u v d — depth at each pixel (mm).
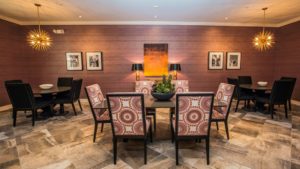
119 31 5426
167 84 2734
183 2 3740
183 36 5508
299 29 4977
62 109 4273
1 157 2283
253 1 3660
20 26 5270
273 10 4277
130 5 3922
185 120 2029
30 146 2588
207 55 5625
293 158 2191
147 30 5441
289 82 3672
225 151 2393
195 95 1927
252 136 2869
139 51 5504
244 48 5691
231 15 4727
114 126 2096
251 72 5809
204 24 5492
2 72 4738
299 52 5004
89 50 5473
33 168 2041
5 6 3936
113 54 5504
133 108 2008
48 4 3822
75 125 3459
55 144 2650
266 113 4164
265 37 4547
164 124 3506
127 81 5609
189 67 5629
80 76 5566
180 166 2061
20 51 5285
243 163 2100
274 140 2713
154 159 2221
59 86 4824
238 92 4309
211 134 2959
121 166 2078
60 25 5355
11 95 3316
